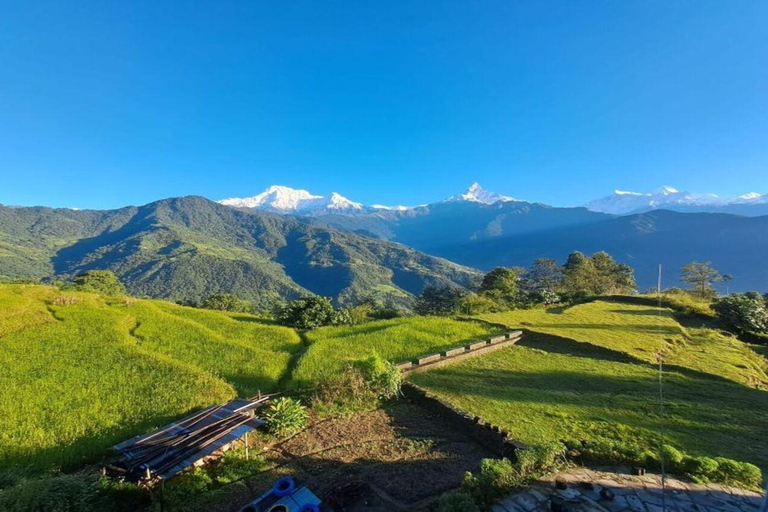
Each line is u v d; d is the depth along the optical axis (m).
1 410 12.62
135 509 8.85
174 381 15.28
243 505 9.03
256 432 12.27
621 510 8.36
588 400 15.82
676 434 13.02
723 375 19.16
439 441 12.45
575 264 68.75
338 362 18.70
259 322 30.62
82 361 17.22
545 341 25.19
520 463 9.61
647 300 39.28
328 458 11.18
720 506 8.59
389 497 9.42
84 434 11.44
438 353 20.56
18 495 7.30
